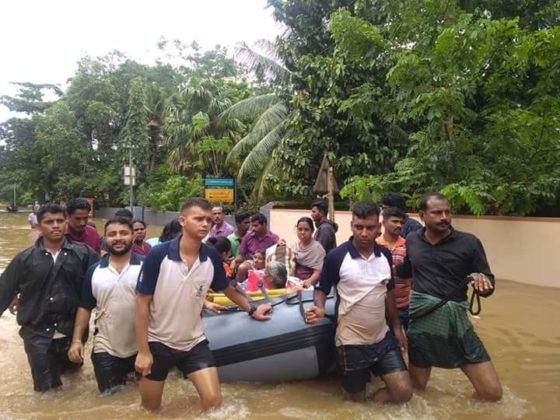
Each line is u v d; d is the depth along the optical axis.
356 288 3.73
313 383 4.32
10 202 58.38
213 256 3.76
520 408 3.75
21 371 4.82
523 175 9.24
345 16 10.38
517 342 5.39
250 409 3.77
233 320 4.36
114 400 4.00
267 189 17.39
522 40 8.41
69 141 37.69
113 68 39.84
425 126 11.33
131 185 24.67
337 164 13.10
